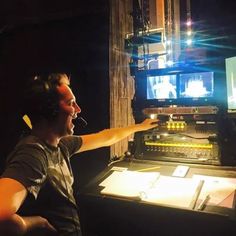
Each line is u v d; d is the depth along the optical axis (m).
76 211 1.49
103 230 1.78
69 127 1.48
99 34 2.79
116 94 2.60
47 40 3.22
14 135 3.52
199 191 1.61
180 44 2.74
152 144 2.27
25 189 1.11
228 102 2.02
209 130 2.08
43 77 1.41
